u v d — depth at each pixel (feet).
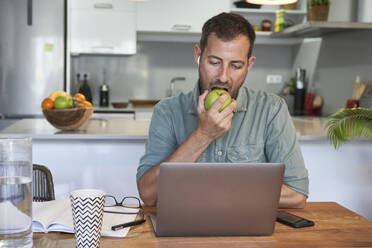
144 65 15.71
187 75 15.85
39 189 4.95
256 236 3.50
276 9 15.35
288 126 4.91
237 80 4.42
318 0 11.73
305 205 4.51
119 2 14.05
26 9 13.03
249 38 4.35
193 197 3.29
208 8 14.39
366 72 11.87
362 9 12.19
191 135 4.16
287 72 16.37
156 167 4.36
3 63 13.06
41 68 13.20
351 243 3.40
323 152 8.36
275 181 3.35
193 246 3.24
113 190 8.11
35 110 13.26
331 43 13.70
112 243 3.29
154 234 3.50
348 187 8.46
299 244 3.34
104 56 15.57
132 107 14.84
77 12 13.88
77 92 14.99
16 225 2.93
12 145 2.92
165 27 14.30
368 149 8.45
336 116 7.48
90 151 8.02
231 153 4.77
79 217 2.96
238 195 3.33
